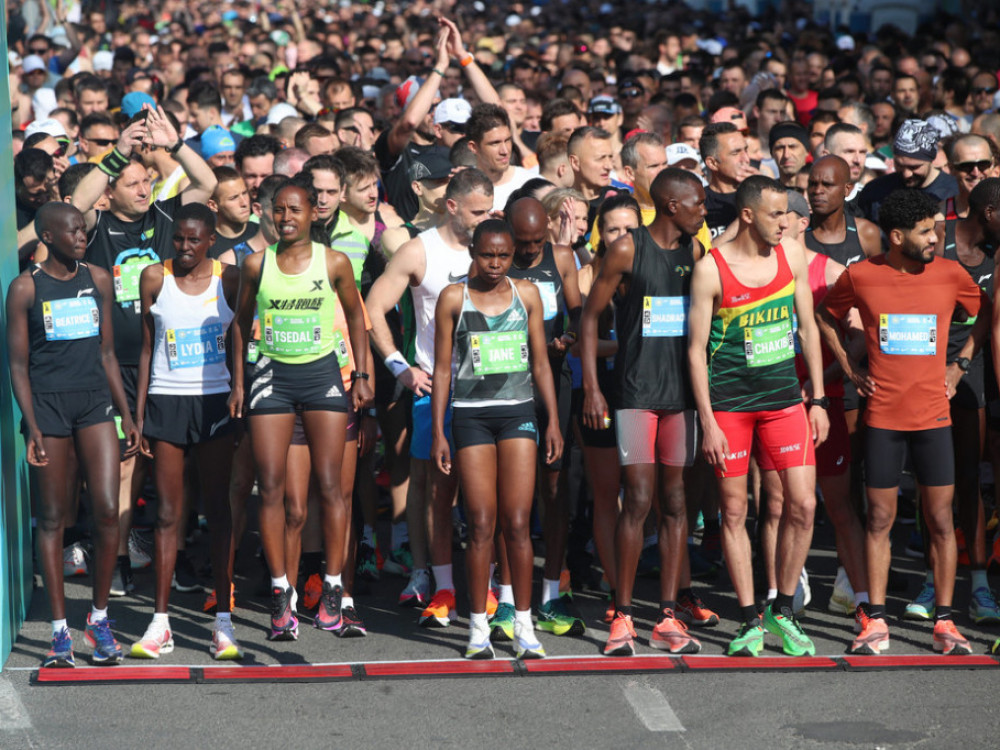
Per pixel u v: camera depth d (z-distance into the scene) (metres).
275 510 21.16
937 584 21.47
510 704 19.06
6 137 22.53
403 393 25.47
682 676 20.28
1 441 20.77
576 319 22.72
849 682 20.02
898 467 21.38
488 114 26.80
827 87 48.88
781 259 20.75
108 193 24.59
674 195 20.53
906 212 20.81
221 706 18.89
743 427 20.97
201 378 20.92
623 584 21.20
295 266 20.61
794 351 21.95
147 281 21.05
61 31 61.91
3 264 21.56
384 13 111.12
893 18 82.81
